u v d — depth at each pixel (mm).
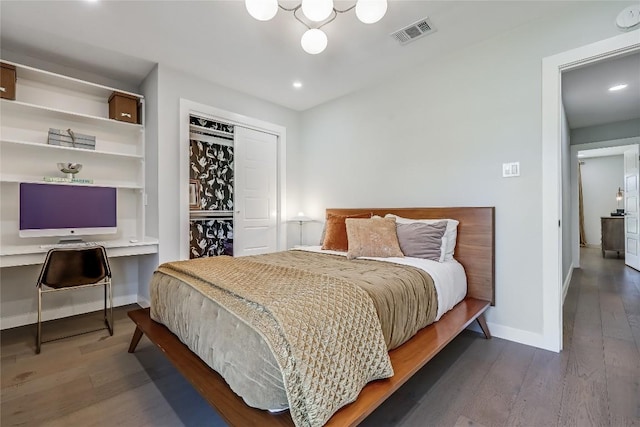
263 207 3824
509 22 2223
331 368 1055
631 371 1832
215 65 2873
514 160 2307
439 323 1896
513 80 2307
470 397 1591
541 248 2186
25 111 2648
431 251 2320
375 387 1219
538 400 1562
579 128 4930
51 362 1993
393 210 3000
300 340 1028
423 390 1654
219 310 1307
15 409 1507
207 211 3492
